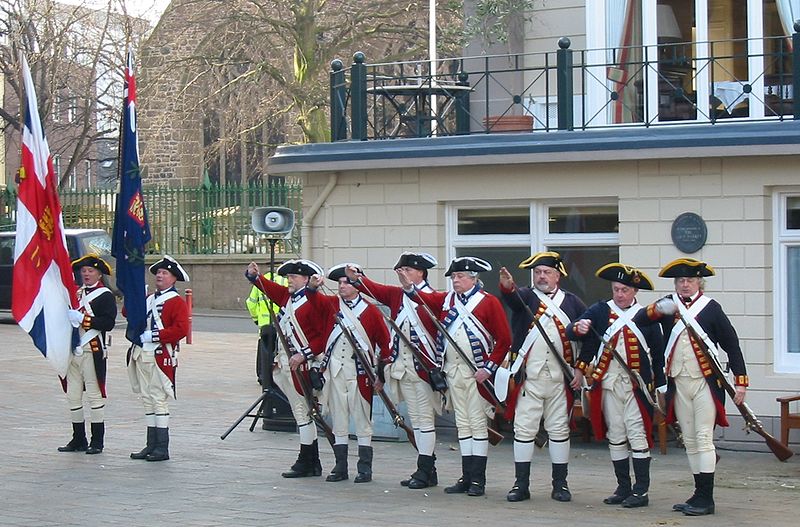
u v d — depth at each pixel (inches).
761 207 577.3
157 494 486.3
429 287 508.1
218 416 719.1
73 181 2000.5
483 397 488.1
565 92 611.8
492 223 634.8
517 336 476.4
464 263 486.6
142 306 569.3
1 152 2026.3
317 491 495.5
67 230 1380.4
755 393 579.2
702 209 585.6
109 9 1622.8
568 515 445.1
